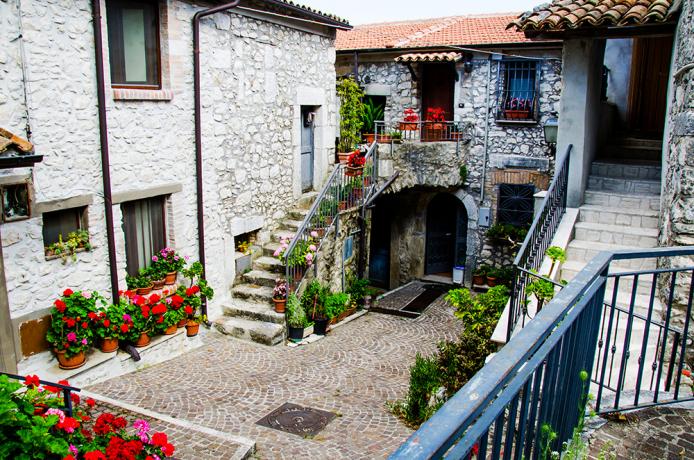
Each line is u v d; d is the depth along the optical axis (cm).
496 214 1413
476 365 603
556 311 199
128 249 749
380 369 795
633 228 726
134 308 698
